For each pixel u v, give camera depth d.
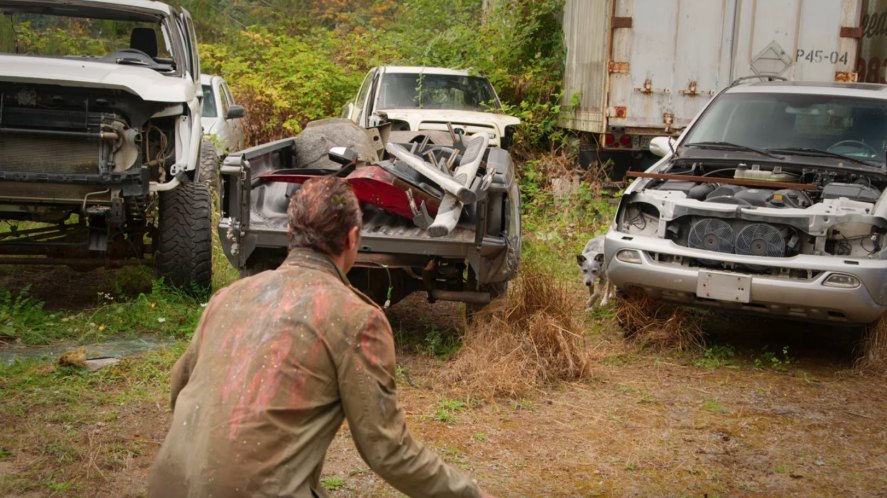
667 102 10.48
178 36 7.39
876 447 4.62
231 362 2.12
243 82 13.89
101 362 5.27
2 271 7.73
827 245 5.74
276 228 5.46
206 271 6.70
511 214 5.96
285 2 20.98
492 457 4.33
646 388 5.45
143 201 6.36
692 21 10.35
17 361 5.09
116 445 4.17
